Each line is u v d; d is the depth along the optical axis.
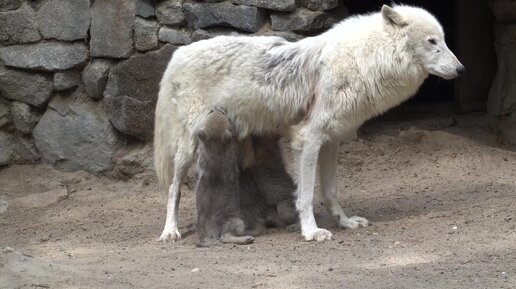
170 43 14.47
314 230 10.90
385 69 10.91
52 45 15.34
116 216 13.45
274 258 10.01
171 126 11.88
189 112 11.66
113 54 14.87
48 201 14.47
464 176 13.57
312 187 11.02
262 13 13.98
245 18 13.89
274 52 11.44
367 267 9.41
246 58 11.48
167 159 12.06
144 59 14.60
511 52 15.66
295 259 9.91
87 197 14.53
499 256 9.52
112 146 15.15
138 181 14.88
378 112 11.26
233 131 11.59
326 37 11.34
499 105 15.71
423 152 14.53
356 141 14.83
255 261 9.91
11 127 16.12
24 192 15.20
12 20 15.57
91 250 11.44
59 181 15.27
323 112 10.98
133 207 13.85
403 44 10.88
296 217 11.81
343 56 10.98
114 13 14.78
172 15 14.45
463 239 10.32
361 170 14.25
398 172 14.03
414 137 14.91
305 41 11.46
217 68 11.55
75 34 15.14
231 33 14.07
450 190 12.98
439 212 11.80
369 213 12.24
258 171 11.95
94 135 15.25
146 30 14.59
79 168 15.48
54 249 11.63
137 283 8.97
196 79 11.64
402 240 10.52
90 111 15.33
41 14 15.35
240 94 11.46
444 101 17.53
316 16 13.73
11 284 8.77
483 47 16.66
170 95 11.85
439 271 9.07
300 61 11.29
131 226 12.83
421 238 10.54
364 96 10.98
